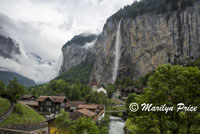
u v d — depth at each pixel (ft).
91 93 349.00
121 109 311.06
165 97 59.52
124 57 615.16
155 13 542.98
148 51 543.39
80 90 376.07
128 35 613.93
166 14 512.22
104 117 232.94
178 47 471.21
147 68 538.06
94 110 224.33
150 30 543.80
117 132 152.46
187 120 58.13
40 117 141.59
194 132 54.80
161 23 518.37
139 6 618.03
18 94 140.46
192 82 56.75
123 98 433.48
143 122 65.05
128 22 622.54
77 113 158.10
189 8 467.11
